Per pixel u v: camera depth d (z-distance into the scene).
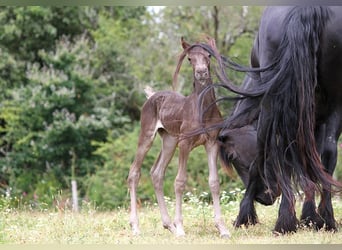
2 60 61.81
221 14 58.81
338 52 19.11
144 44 61.69
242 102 20.08
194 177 50.22
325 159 20.34
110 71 64.31
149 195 51.28
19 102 59.00
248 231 21.47
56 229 23.05
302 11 19.02
